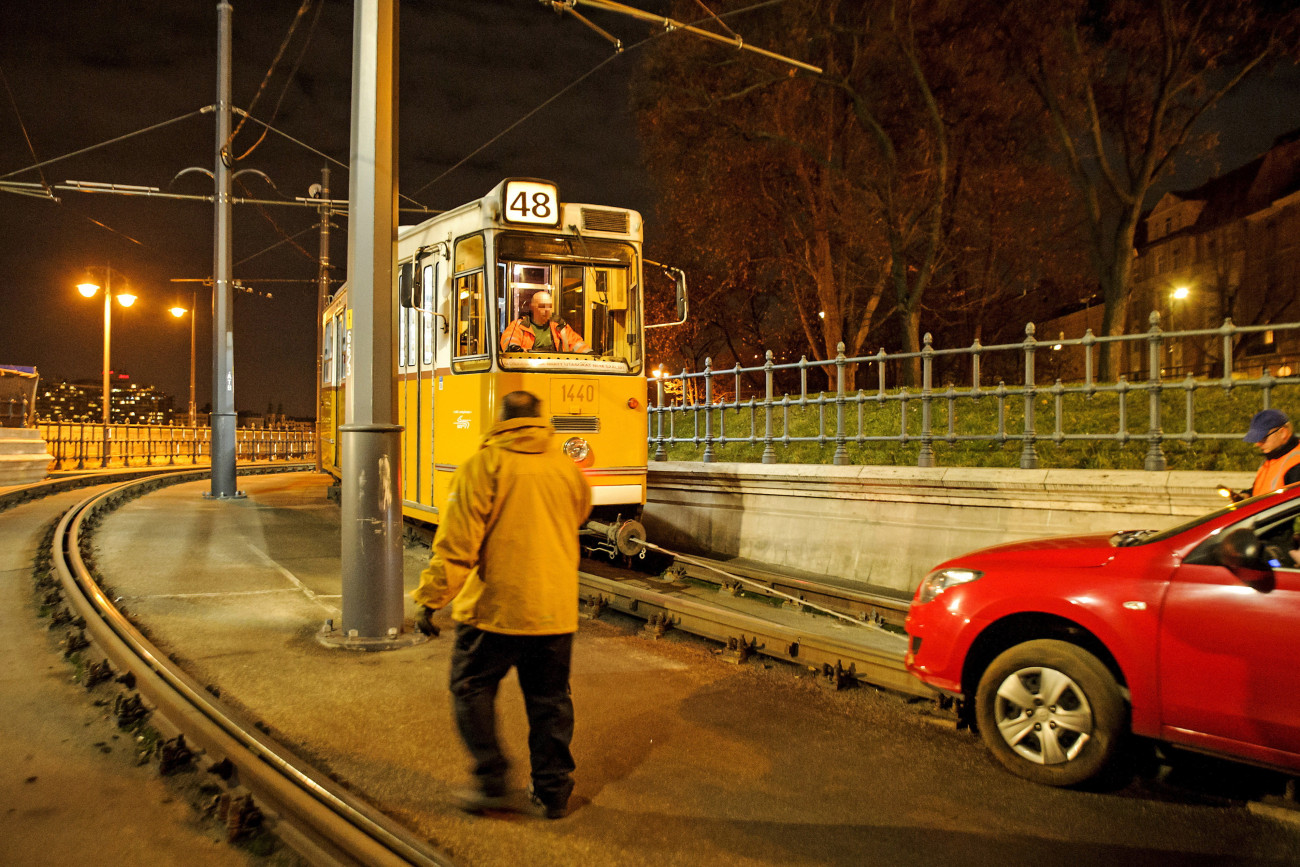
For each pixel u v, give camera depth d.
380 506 6.17
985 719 4.22
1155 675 3.73
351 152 6.16
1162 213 41.09
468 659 3.55
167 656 5.79
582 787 3.91
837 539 9.43
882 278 20.55
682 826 3.54
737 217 20.05
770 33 17.59
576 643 6.52
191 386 37.44
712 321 28.64
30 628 6.69
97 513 13.25
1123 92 16.28
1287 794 3.91
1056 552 4.25
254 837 3.37
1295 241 32.75
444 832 3.43
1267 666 3.49
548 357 8.30
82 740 4.38
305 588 8.22
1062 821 3.66
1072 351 31.52
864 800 3.83
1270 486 4.98
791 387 30.02
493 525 3.47
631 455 8.67
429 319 9.30
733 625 6.20
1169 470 7.59
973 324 29.92
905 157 18.86
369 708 4.87
